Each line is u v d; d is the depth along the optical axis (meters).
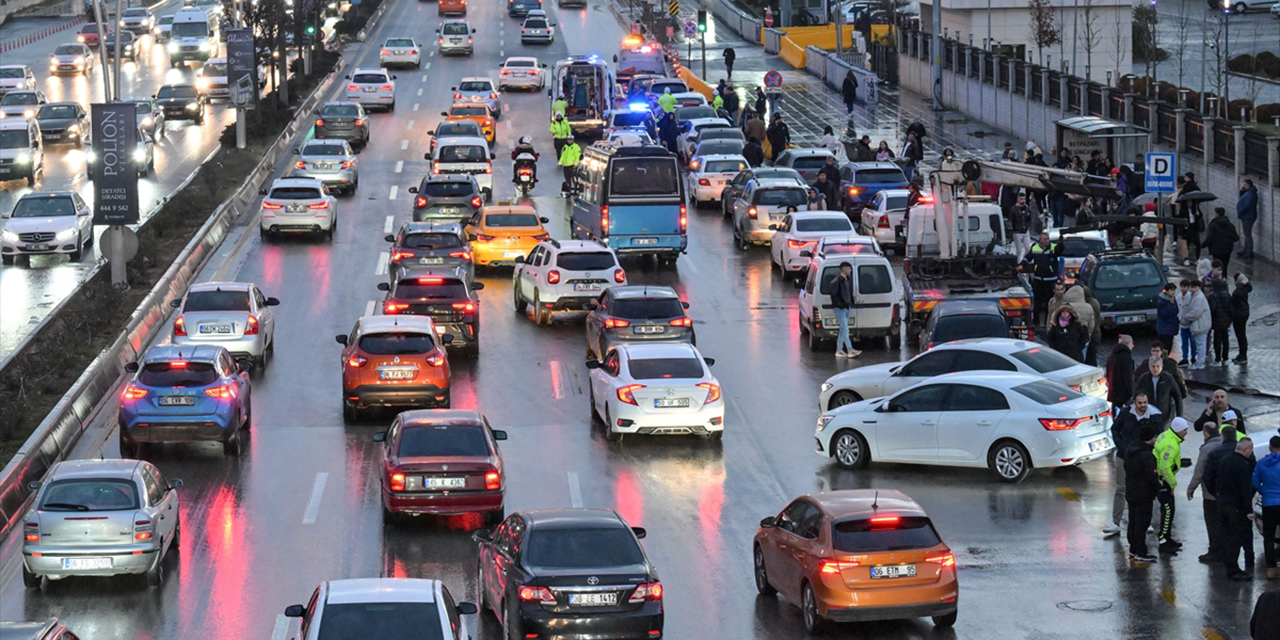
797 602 44.06
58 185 136.62
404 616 34.69
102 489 48.31
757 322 89.69
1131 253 82.69
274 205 111.19
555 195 133.25
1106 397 64.38
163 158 151.00
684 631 44.00
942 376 60.81
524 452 64.44
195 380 62.91
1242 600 45.62
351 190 131.75
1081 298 72.12
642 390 64.56
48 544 47.38
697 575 49.31
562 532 41.38
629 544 41.22
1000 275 81.81
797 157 127.38
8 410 65.62
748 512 56.03
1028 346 65.12
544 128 168.50
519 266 92.88
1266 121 138.88
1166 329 75.50
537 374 78.12
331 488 59.53
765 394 74.19
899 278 99.94
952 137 155.50
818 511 43.56
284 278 100.69
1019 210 95.69
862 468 61.38
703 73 195.88
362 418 70.38
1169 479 49.47
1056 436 57.78
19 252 106.56
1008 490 57.81
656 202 102.00
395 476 52.75
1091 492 57.50
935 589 41.94
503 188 136.00
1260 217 100.25
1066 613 44.69
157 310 89.44
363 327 69.56
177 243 108.00
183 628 44.62
